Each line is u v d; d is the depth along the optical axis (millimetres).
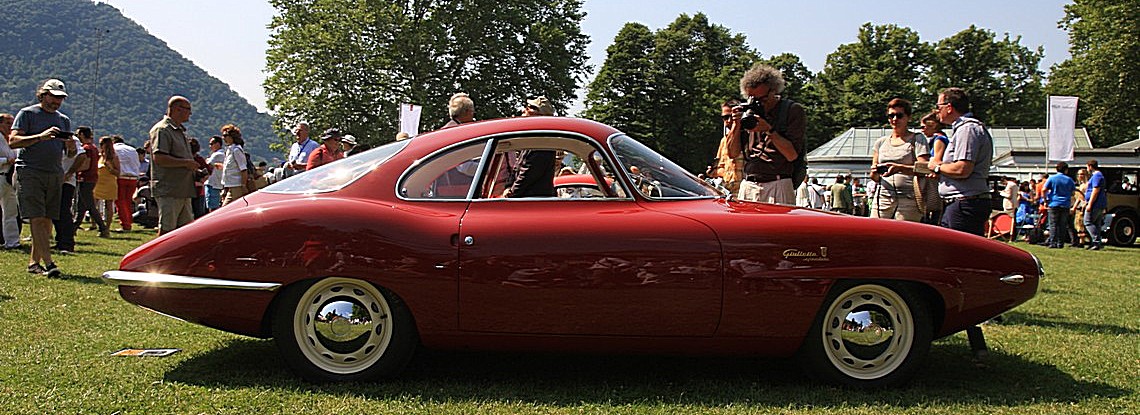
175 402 3924
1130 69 41406
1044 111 63438
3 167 10227
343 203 4242
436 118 37500
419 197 4305
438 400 4023
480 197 4285
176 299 4211
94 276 8125
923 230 4266
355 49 37344
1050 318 6773
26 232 13781
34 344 5074
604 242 4070
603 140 4418
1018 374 4727
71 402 3877
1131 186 20641
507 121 4539
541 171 4445
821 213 4391
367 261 4098
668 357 4961
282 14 38719
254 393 4086
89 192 13180
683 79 58312
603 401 4047
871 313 4246
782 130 5594
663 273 4043
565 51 40625
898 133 7246
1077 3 43938
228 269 4152
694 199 4395
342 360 4254
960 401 4125
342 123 37219
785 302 4086
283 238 4145
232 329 4332
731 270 4055
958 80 63719
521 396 4105
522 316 4098
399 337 4203
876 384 4254
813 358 4242
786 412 3895
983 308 4281
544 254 4062
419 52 37312
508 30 39500
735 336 4133
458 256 4086
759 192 5734
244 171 11664
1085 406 4082
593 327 4102
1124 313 7098
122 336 5383
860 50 64438
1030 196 21781
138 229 16078
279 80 38156
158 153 8258
